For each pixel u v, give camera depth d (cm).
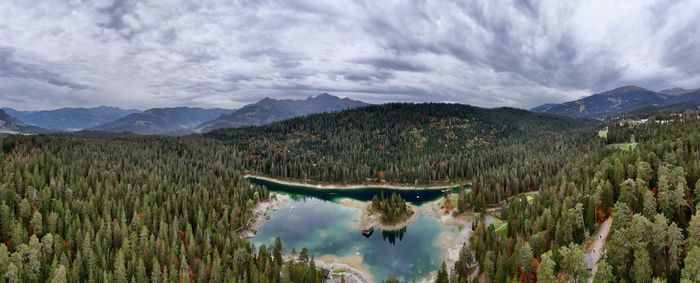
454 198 19050
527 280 9338
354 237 15288
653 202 9588
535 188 19650
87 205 13250
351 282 11312
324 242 14750
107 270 10162
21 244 9919
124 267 9831
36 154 18825
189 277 10431
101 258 10406
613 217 9425
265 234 15625
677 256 7819
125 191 16112
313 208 19662
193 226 14200
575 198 12081
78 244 11094
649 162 13425
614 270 8150
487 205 17800
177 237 12381
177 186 17912
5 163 16650
